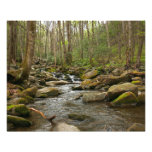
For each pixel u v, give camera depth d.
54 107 5.71
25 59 8.68
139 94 6.14
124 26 23.14
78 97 7.00
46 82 11.20
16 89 7.14
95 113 4.88
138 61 16.08
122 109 5.11
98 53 19.98
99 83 9.46
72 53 22.41
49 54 27.41
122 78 9.31
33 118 4.55
